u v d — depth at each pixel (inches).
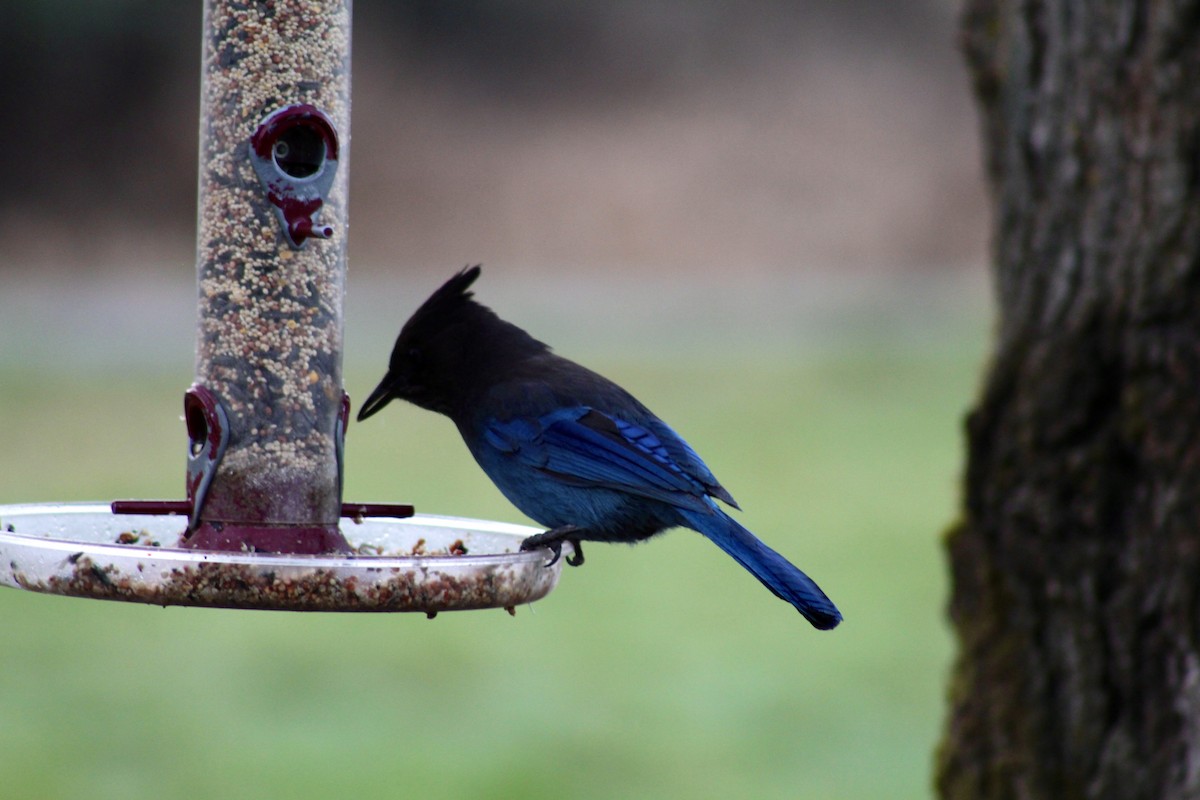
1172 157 239.6
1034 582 248.5
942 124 1872.5
